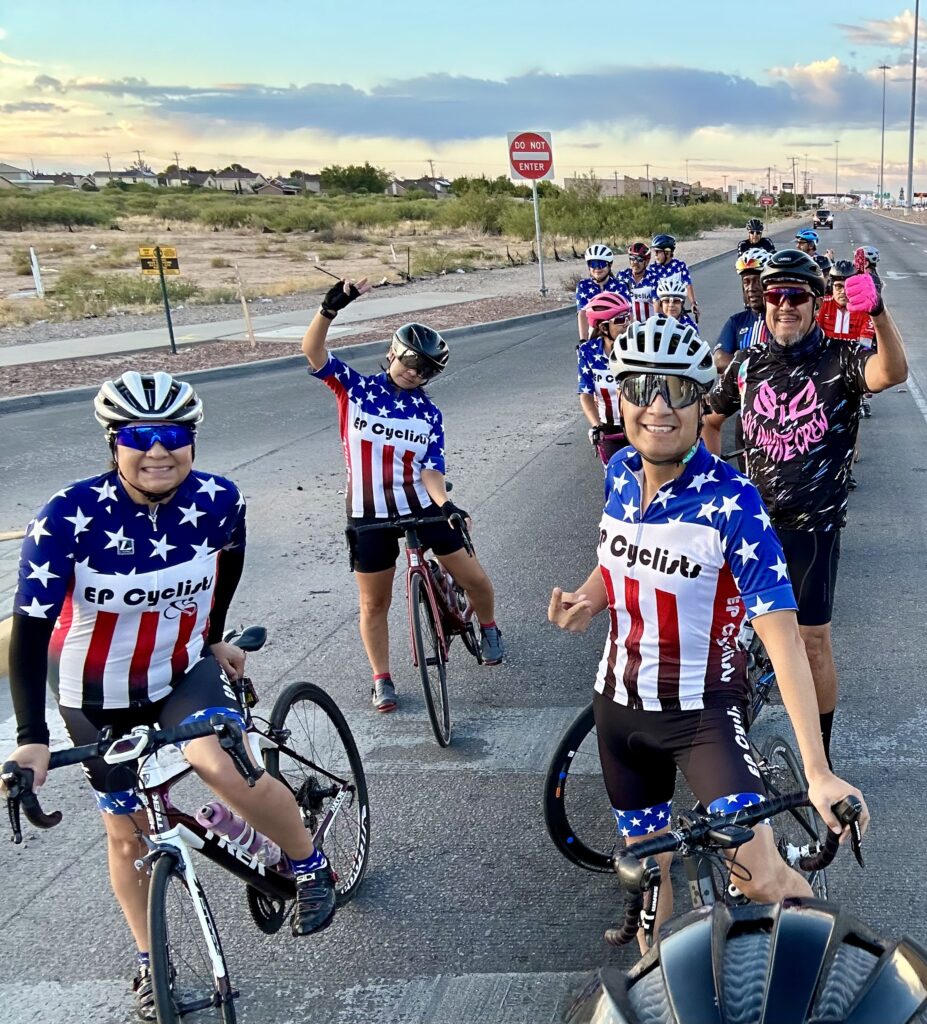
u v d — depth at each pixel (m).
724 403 4.23
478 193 58.69
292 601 6.70
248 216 62.03
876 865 3.73
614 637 2.79
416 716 5.11
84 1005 3.24
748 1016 1.62
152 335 19.27
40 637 2.72
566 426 11.70
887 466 9.30
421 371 4.79
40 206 64.50
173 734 2.68
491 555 7.43
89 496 2.77
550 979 3.26
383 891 3.77
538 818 4.18
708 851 2.23
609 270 10.48
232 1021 2.72
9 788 2.54
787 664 2.43
